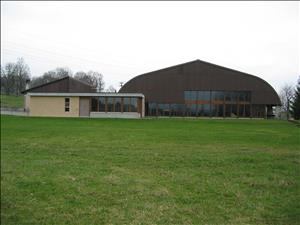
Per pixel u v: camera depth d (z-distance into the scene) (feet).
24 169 40.40
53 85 199.41
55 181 35.19
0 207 28.58
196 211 26.08
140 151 51.90
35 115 175.73
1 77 350.02
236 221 23.44
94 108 174.81
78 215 26.53
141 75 206.90
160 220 24.76
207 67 205.46
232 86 204.64
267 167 37.55
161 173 37.60
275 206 24.77
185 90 205.77
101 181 34.86
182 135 75.46
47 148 55.36
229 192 29.84
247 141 63.62
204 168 39.47
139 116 173.27
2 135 74.18
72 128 93.66
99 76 383.65
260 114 203.41
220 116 204.33
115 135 74.90
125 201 28.96
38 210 27.76
